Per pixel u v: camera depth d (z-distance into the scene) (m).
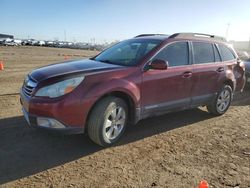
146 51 5.50
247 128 6.33
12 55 31.38
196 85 6.24
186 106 6.18
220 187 3.83
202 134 5.84
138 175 4.05
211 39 6.92
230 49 7.46
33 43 83.44
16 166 4.15
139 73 5.14
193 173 4.18
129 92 4.94
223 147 5.20
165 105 5.67
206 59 6.56
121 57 5.66
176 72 5.72
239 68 7.57
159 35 6.43
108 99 4.74
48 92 4.39
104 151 4.78
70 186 3.71
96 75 4.67
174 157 4.69
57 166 4.21
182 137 5.61
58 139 5.15
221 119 6.95
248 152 5.02
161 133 5.76
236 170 4.33
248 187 3.86
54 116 4.33
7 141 4.97
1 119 6.09
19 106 7.21
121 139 5.33
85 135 5.37
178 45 5.95
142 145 5.12
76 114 4.44
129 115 5.27
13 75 13.64
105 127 4.76
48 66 5.30
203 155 4.82
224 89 7.06
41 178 3.88
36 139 5.11
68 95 4.36
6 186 3.65
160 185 3.82
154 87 5.36
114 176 4.00
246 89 11.31
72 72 4.64
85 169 4.16
